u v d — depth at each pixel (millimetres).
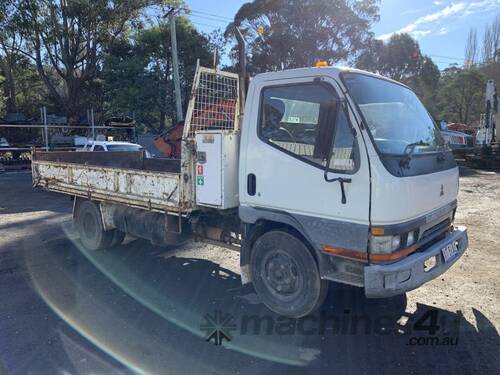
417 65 38750
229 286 5113
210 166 4434
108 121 24750
